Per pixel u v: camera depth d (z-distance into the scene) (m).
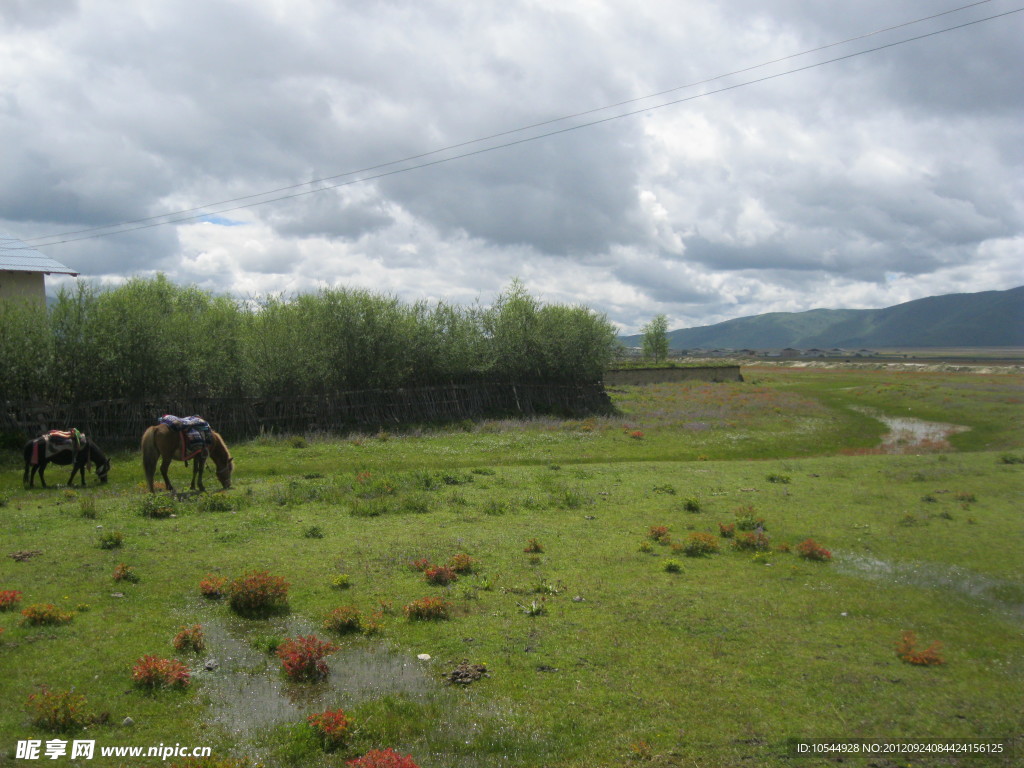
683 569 11.47
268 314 31.47
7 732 5.95
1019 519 15.38
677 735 6.49
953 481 20.09
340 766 5.83
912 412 42.06
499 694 7.16
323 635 8.52
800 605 9.99
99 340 24.38
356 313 32.28
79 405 24.00
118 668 7.26
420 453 26.09
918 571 11.72
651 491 18.27
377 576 10.66
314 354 30.12
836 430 35.84
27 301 25.59
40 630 7.97
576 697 7.14
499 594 10.05
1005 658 8.44
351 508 15.12
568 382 41.25
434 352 34.56
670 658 8.11
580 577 10.91
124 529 12.75
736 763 6.10
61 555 10.96
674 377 68.88
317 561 11.28
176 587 9.84
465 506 15.99
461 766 5.94
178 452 17.28
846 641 8.80
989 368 92.06
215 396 27.50
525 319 39.84
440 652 8.12
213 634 8.40
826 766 6.08
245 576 9.55
